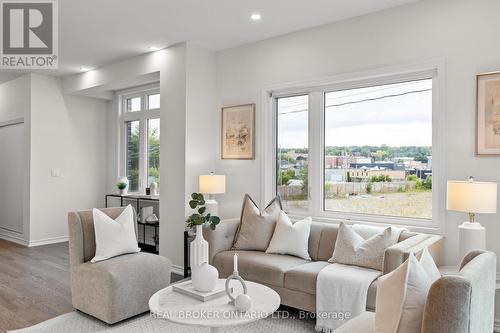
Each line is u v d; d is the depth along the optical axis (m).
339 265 3.21
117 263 3.26
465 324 1.43
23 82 6.22
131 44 4.70
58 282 4.22
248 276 3.42
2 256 5.39
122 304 3.13
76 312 3.37
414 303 1.65
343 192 4.06
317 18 3.87
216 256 3.73
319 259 3.57
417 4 3.44
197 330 3.02
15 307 3.49
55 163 6.34
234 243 3.99
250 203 4.11
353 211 3.99
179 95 4.68
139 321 3.19
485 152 3.07
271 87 4.46
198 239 3.23
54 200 6.32
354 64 3.83
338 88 4.05
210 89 4.93
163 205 4.84
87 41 4.58
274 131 4.58
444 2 3.30
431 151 3.48
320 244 3.60
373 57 3.70
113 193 6.82
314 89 4.21
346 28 3.89
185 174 4.59
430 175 3.49
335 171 4.12
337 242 3.35
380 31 3.66
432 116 3.42
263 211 4.14
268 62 4.49
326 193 4.19
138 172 6.36
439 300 1.45
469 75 3.17
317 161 4.19
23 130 6.34
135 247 3.60
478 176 3.11
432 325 1.46
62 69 5.88
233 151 4.78
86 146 6.75
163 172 4.85
